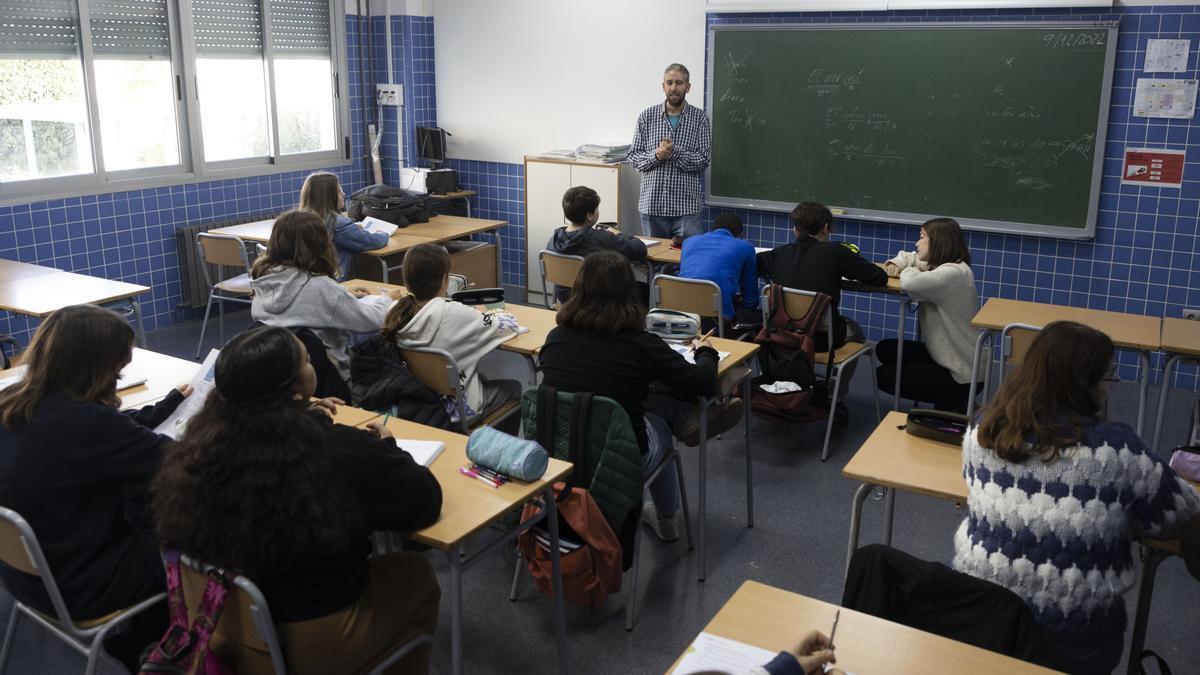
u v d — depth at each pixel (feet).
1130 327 12.33
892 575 5.83
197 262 20.04
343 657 6.23
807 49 18.49
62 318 6.79
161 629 7.23
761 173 19.58
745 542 11.40
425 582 6.97
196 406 8.34
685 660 5.19
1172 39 15.49
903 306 14.34
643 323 9.29
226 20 20.25
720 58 19.42
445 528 6.76
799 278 13.79
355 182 23.72
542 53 21.86
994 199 17.48
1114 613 6.45
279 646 5.97
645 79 20.68
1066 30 16.16
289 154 22.03
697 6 19.60
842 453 14.05
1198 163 15.72
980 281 18.12
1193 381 16.63
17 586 6.85
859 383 17.06
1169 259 16.34
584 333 9.21
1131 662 7.77
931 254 13.44
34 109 17.21
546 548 8.48
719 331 14.12
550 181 21.42
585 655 9.13
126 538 7.00
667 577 10.57
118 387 9.65
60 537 6.68
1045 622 6.33
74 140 17.97
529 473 7.43
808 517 12.05
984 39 16.87
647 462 9.51
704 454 10.34
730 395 10.99
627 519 9.08
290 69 21.81
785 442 14.43
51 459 6.57
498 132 22.99
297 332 10.34
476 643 9.30
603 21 20.88
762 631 5.48
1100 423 6.28
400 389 9.89
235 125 20.92
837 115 18.53
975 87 17.15
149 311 19.63
